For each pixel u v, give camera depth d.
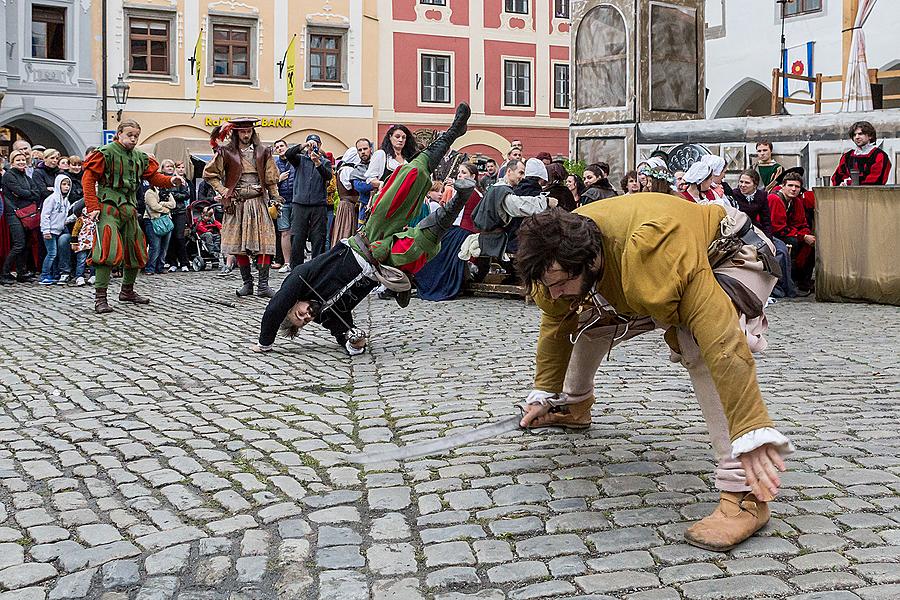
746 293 3.44
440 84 34.84
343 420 5.25
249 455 4.57
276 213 11.09
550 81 36.97
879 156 10.88
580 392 4.71
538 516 3.71
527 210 10.37
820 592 3.05
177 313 9.70
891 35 19.98
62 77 28.86
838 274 10.60
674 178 10.23
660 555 3.35
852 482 4.08
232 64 31.44
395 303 10.46
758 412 3.13
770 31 22.80
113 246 9.66
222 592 3.16
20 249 13.05
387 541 3.52
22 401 5.79
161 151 29.73
